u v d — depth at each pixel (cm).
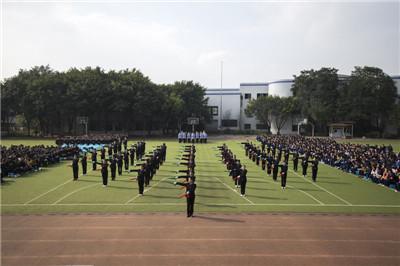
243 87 10006
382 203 1914
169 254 1185
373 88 8088
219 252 1207
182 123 8738
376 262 1152
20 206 1758
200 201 1911
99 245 1259
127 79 7369
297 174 2916
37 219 1550
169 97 7875
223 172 2897
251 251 1221
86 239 1315
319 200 1972
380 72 8256
